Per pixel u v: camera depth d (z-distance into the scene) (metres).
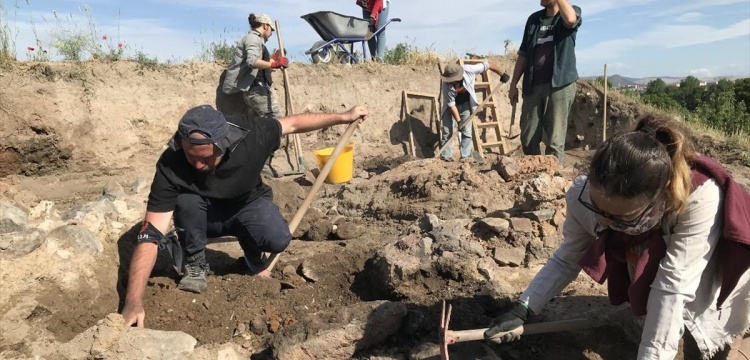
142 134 8.12
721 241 2.23
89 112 7.68
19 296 2.87
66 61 7.74
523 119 7.07
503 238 4.26
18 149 7.13
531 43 6.83
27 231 3.02
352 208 5.93
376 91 10.61
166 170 3.45
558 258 2.69
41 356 2.73
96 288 3.24
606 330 3.13
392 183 6.04
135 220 4.05
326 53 10.41
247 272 4.04
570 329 2.83
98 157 7.74
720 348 2.50
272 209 3.86
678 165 2.00
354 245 4.60
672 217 2.14
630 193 1.94
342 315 3.09
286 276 3.94
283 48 8.66
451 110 9.41
